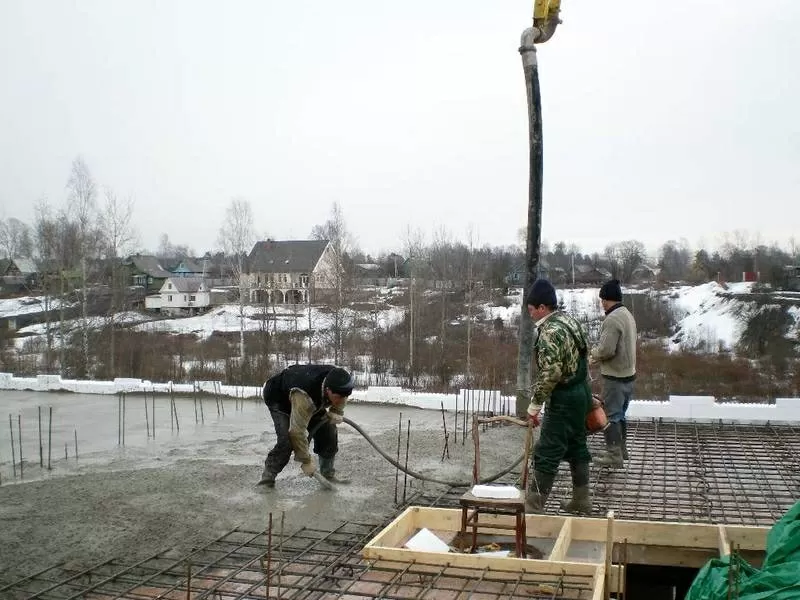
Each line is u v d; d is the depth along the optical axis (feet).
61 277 80.69
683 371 62.03
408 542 14.02
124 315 85.25
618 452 21.24
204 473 21.47
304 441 19.03
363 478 20.94
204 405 36.76
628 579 16.85
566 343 15.98
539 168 27.78
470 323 73.41
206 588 12.10
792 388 55.88
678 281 150.92
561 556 13.23
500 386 48.70
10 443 27.43
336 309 73.87
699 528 14.16
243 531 15.33
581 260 194.18
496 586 11.60
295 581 12.23
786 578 9.60
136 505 18.04
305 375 19.17
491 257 119.96
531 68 27.53
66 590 12.59
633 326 21.27
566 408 16.44
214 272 201.67
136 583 12.71
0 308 122.72
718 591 10.18
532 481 17.70
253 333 89.45
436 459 23.49
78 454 24.94
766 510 17.22
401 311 92.32
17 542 15.21
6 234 153.38
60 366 69.31
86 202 91.97
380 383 55.16
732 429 27.43
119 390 41.63
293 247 142.92
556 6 27.04
